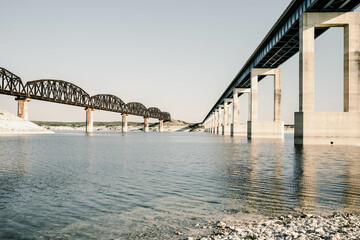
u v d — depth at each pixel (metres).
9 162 28.36
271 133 83.81
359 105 43.97
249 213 11.09
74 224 10.16
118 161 29.81
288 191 14.73
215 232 9.13
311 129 44.81
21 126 124.50
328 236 8.17
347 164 25.62
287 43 63.03
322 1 43.31
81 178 19.22
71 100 145.88
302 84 45.41
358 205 12.01
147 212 11.45
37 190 15.48
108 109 192.25
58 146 55.12
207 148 51.00
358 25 44.44
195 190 15.27
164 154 38.81
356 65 44.00
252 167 24.33
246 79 101.44
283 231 8.84
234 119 118.50
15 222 10.38
